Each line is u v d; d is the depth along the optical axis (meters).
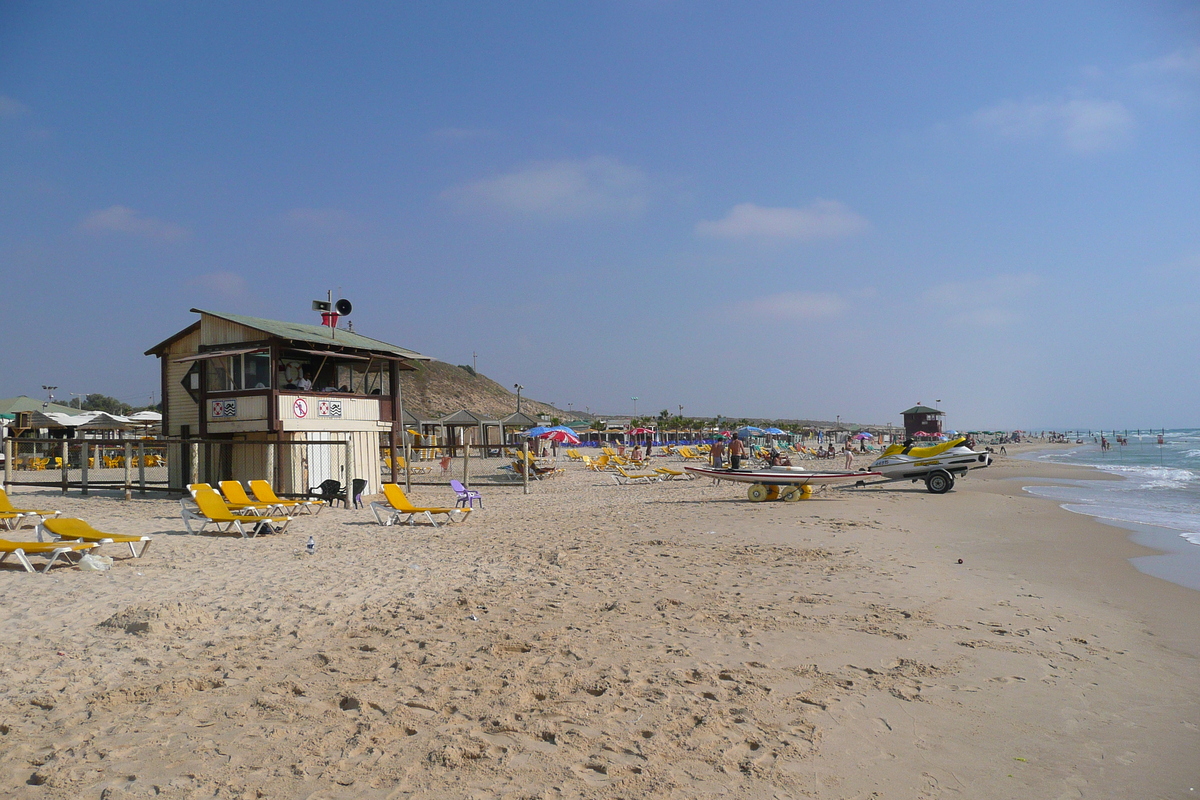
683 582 8.36
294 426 18.91
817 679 5.12
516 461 29.91
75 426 36.25
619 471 27.67
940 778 3.75
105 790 3.47
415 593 7.75
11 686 4.86
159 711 4.46
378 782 3.59
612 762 3.83
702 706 4.59
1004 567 9.97
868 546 11.22
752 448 48.03
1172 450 79.81
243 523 13.31
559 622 6.57
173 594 7.62
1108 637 6.42
